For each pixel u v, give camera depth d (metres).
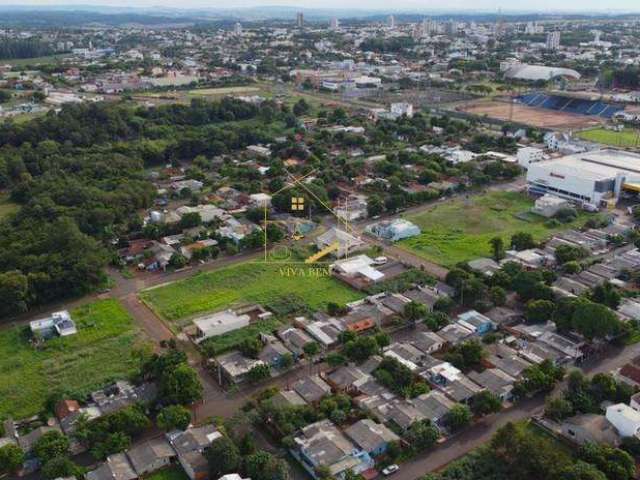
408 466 72.31
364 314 105.44
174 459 73.81
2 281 108.06
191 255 132.88
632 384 84.69
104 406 82.06
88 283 117.12
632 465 67.94
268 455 70.19
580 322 94.88
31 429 79.25
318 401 82.75
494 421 79.94
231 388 87.69
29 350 99.00
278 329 103.25
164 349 98.12
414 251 136.62
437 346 96.94
